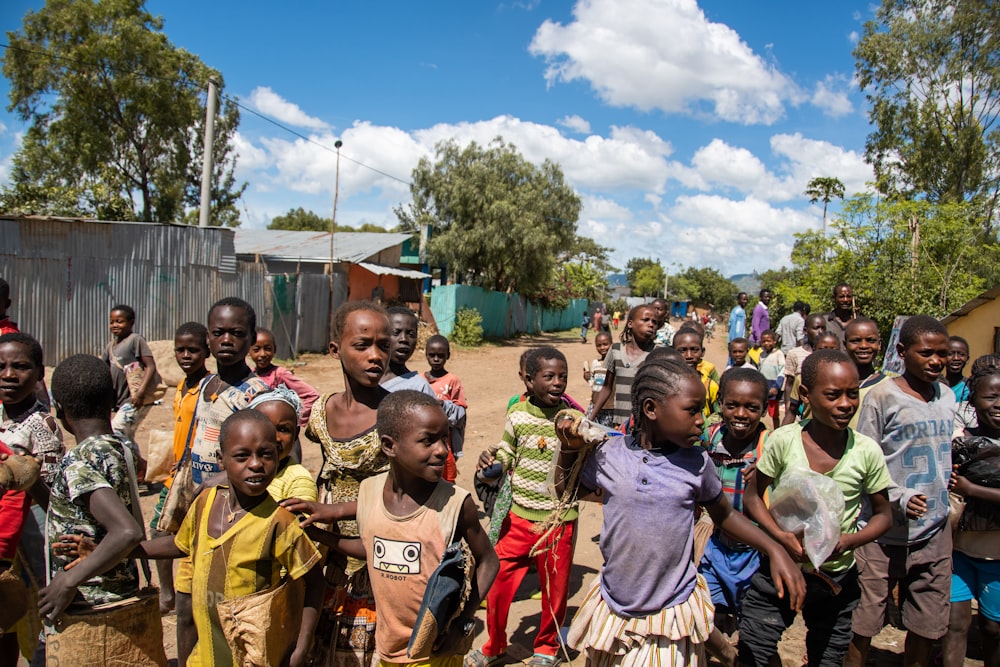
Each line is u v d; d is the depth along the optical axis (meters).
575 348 29.42
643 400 2.60
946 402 3.67
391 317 4.02
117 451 2.81
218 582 2.56
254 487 2.53
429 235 30.86
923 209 15.53
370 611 2.90
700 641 2.61
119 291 15.11
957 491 3.64
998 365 3.94
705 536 3.49
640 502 2.59
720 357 27.27
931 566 3.56
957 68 24.39
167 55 29.52
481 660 3.88
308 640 2.66
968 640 4.45
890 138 25.95
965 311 8.80
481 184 30.09
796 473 2.97
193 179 33.09
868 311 14.76
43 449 3.17
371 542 2.60
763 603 3.23
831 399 3.00
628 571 2.61
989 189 24.91
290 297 18.22
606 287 61.59
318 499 3.00
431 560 2.54
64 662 2.69
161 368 11.41
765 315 12.80
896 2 25.59
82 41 28.20
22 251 13.86
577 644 2.80
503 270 31.50
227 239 16.75
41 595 2.59
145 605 2.86
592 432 2.60
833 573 3.12
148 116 29.77
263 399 3.13
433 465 2.47
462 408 4.20
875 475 3.07
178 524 3.41
